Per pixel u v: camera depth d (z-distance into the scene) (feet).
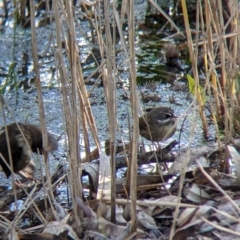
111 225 29.07
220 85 41.73
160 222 29.94
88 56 54.95
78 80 35.27
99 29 33.96
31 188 35.50
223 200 30.50
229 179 34.17
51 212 31.01
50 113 46.32
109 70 28.37
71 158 29.01
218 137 36.58
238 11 36.37
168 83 51.49
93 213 29.73
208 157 37.37
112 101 28.55
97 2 32.42
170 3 61.67
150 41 58.54
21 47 56.70
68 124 28.94
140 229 28.99
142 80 52.01
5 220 30.30
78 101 37.27
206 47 41.34
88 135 40.22
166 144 42.27
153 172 37.50
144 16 62.34
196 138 42.06
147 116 41.47
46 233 28.53
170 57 54.34
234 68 36.99
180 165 35.63
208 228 28.22
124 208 30.19
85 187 35.58
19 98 48.88
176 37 58.08
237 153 33.55
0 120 45.24
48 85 51.03
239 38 36.47
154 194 33.12
